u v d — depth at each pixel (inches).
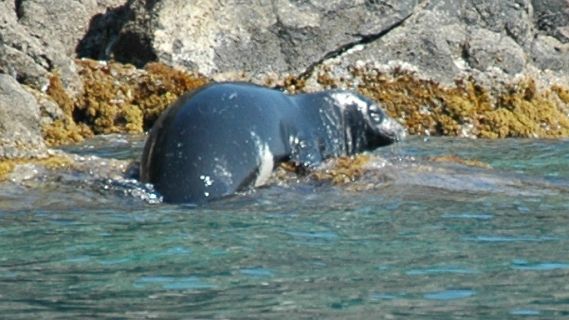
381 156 1934.1
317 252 1309.1
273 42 2623.0
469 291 1143.6
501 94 2662.4
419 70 2657.5
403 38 2669.8
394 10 2689.5
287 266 1243.2
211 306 1090.7
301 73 2635.3
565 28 2864.2
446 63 2667.3
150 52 2554.1
